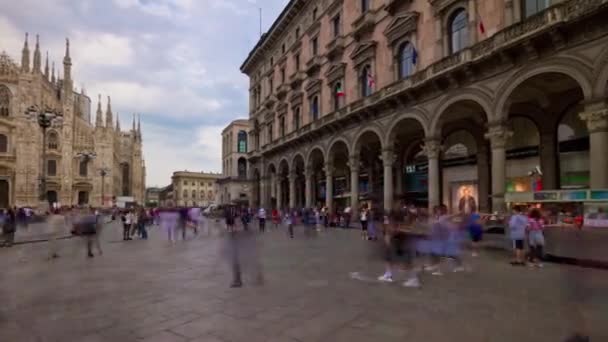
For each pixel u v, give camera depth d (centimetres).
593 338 480
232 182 6912
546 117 1908
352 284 818
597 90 1320
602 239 1016
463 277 902
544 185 1900
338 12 3138
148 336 502
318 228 2505
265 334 508
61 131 6819
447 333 511
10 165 6228
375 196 2895
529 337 494
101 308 636
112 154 8256
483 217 1526
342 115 2881
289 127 4012
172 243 1772
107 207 6625
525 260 1148
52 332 520
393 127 2373
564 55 1423
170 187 15362
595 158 1326
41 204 3228
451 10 2012
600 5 1262
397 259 862
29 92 6444
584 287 730
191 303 664
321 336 499
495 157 1680
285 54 4188
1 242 1777
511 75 1620
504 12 1717
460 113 2200
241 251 937
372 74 2639
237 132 7112
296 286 798
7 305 657
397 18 2356
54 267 1073
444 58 1934
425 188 2730
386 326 539
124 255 1336
